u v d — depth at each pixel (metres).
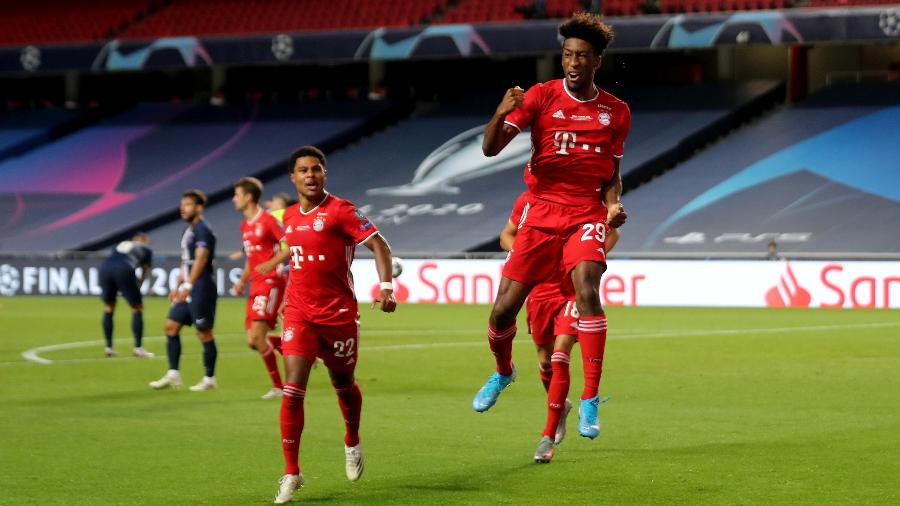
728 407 36.12
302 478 22.73
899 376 44.38
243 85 142.00
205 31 135.62
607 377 44.41
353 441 24.06
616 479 24.52
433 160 122.25
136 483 24.33
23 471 25.66
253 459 27.25
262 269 36.28
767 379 43.59
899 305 85.56
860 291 86.75
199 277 41.31
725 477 24.67
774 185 107.88
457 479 24.67
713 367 47.78
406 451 28.31
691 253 94.81
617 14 120.12
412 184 118.69
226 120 135.50
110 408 36.44
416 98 135.38
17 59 134.12
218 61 127.69
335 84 139.88
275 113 135.25
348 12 132.00
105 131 137.50
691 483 24.03
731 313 81.81
